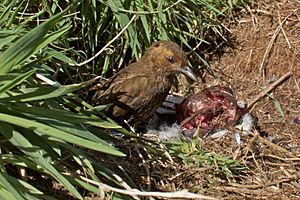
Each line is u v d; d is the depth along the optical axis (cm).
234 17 1263
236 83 1208
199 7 1216
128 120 1062
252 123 1091
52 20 768
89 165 810
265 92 1184
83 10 1103
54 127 772
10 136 761
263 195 958
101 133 905
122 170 891
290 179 991
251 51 1232
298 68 1212
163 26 1148
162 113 1139
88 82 806
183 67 1063
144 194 780
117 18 1110
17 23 1018
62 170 804
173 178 941
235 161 995
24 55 779
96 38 1121
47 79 874
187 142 1030
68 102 875
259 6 1278
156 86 1062
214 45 1235
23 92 805
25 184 762
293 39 1242
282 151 1051
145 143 971
